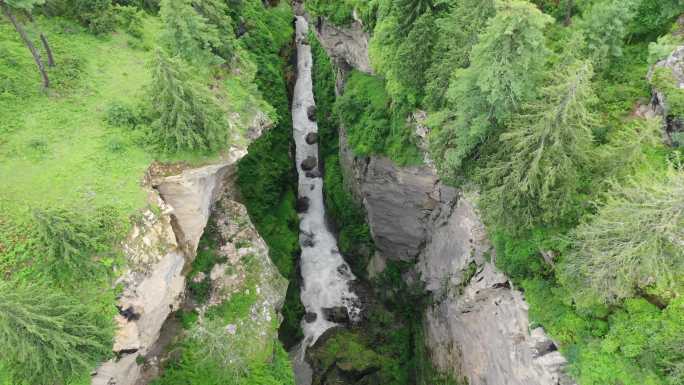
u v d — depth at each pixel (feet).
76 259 64.85
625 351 61.00
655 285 60.95
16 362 56.29
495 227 77.20
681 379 56.08
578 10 104.22
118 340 69.10
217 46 98.27
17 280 63.41
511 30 56.44
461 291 100.12
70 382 61.62
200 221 91.76
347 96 134.82
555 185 67.36
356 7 133.69
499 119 70.64
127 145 82.58
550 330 70.28
